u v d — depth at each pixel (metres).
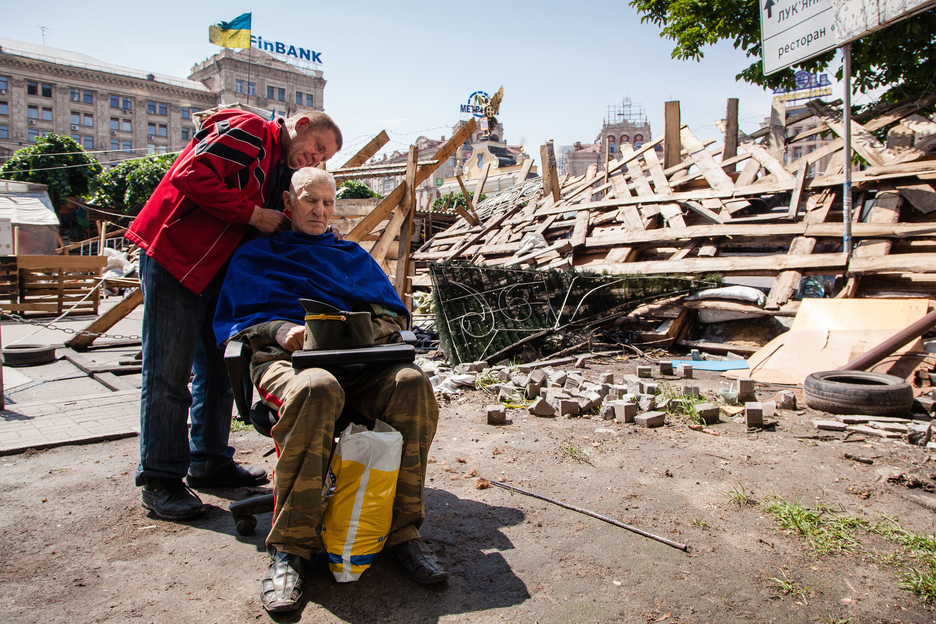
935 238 6.92
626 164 12.16
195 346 2.77
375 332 2.44
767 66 8.81
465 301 7.13
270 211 2.58
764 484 3.15
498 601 2.03
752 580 2.19
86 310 13.47
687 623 1.92
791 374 5.71
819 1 7.71
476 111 79.50
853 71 10.45
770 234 8.03
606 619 1.93
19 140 70.25
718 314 7.57
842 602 2.05
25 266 12.70
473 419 4.47
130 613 1.95
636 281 7.69
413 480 2.18
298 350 2.16
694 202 9.45
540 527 2.62
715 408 4.39
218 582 2.16
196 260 2.60
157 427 2.66
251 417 2.28
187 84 87.12
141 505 2.85
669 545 2.45
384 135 8.11
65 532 2.54
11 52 71.69
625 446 3.80
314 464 1.98
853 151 9.08
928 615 1.98
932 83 9.63
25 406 4.69
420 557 2.16
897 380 4.55
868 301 6.05
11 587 2.09
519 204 14.32
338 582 2.11
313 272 2.45
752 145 9.92
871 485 3.14
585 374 6.26
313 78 93.75
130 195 34.69
